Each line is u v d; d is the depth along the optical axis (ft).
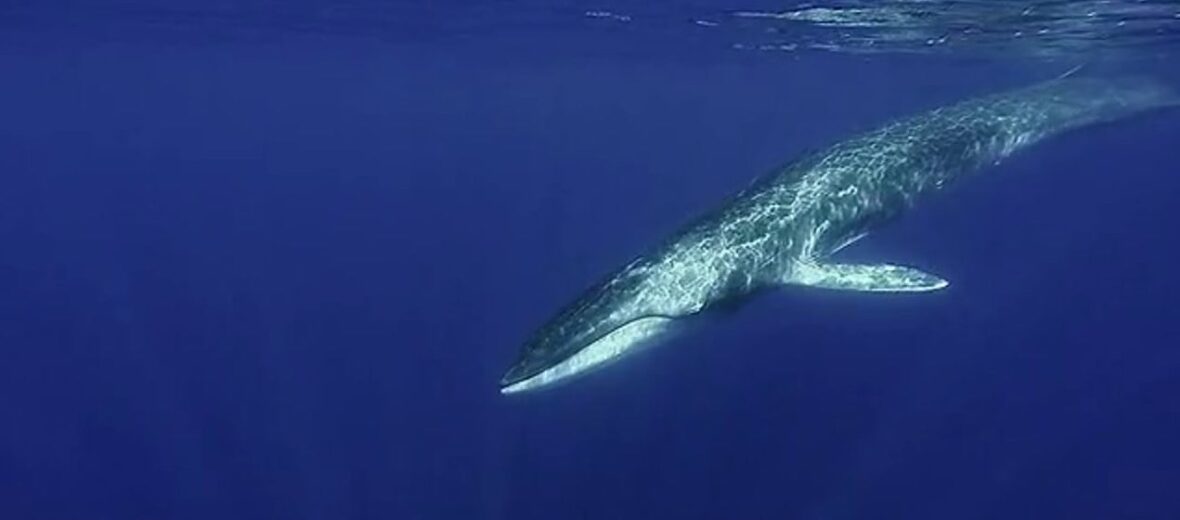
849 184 35.55
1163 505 84.28
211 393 95.81
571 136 325.62
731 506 72.74
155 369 102.42
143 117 284.41
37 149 331.36
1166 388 104.42
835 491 76.18
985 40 85.10
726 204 34.60
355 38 117.91
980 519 78.33
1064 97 44.98
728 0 72.74
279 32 113.91
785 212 33.81
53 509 81.71
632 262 32.35
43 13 100.32
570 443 78.18
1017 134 41.55
